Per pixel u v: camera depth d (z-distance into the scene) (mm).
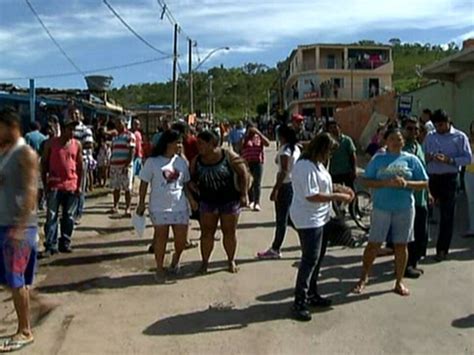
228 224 7445
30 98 15398
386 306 6211
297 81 69000
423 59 81500
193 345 5230
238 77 108000
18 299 5184
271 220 11453
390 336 5410
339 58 67000
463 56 15906
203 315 5984
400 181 6371
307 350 5113
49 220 8523
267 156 33281
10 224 5074
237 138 16219
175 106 30375
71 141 8586
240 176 7375
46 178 8508
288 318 5875
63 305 6340
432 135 8133
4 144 5082
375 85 66375
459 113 19000
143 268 7855
